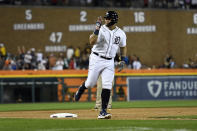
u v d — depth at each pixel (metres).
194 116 37.50
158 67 94.31
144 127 27.83
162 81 79.94
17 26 88.25
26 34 88.81
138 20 95.12
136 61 86.69
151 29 96.00
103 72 33.94
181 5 98.25
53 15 90.44
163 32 96.75
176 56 97.62
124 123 30.08
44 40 89.94
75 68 83.56
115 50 34.00
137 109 50.38
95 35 33.12
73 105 63.06
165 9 97.00
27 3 90.25
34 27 89.19
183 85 81.00
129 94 78.00
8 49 87.50
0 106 63.09
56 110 50.69
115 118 35.31
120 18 94.00
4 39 87.38
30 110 51.31
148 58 95.81
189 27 98.62
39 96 74.94
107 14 33.62
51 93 75.44
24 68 80.56
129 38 94.62
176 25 97.81
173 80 80.50
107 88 33.91
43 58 86.50
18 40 88.25
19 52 84.31
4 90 73.38
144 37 95.62
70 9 91.44
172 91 80.44
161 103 66.44
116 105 60.72
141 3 96.81
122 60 35.34
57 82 75.62
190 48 98.12
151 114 41.03
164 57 96.94
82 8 92.06
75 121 31.61
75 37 91.75
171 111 46.00
